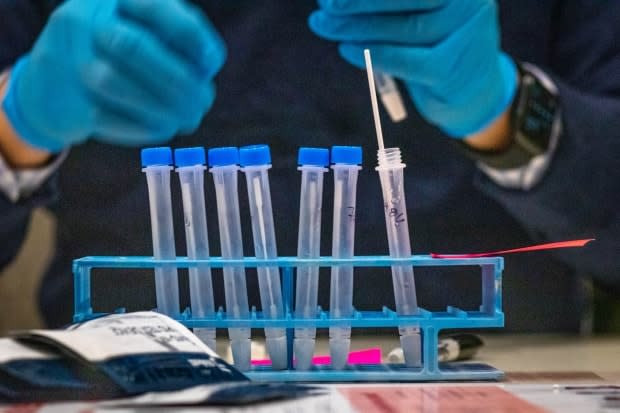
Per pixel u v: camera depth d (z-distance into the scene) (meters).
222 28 1.16
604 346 0.84
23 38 1.12
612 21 1.13
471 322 0.58
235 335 0.59
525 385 0.54
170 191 0.62
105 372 0.46
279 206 1.12
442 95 0.81
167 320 0.55
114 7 0.70
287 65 1.16
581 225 0.98
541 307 1.19
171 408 0.42
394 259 0.59
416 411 0.44
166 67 0.66
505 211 1.17
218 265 0.59
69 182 1.17
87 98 0.71
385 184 0.62
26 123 0.79
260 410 0.42
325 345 0.69
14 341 0.50
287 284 0.61
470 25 0.76
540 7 1.20
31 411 0.43
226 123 1.16
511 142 0.89
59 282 1.18
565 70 1.19
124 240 1.17
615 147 0.94
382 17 0.75
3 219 0.93
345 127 1.16
